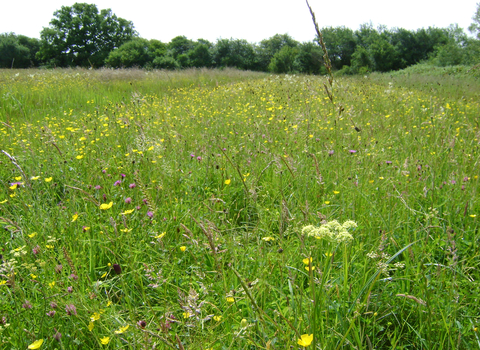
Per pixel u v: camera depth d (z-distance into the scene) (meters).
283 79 13.84
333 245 1.81
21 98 8.74
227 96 9.71
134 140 4.46
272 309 1.79
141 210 2.65
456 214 2.68
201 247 2.22
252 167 3.53
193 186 3.38
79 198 2.95
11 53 69.81
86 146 4.29
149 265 2.05
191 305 1.47
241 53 66.12
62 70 20.45
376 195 2.95
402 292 1.96
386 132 4.96
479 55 25.23
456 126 5.79
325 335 1.59
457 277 2.02
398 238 2.39
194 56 63.38
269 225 2.61
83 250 2.31
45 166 3.71
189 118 6.11
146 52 56.72
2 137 5.01
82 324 1.73
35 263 2.15
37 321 1.77
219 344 1.54
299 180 3.13
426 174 3.35
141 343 1.47
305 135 4.21
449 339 1.56
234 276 1.93
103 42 70.00
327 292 1.70
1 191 3.26
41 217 2.58
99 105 8.84
